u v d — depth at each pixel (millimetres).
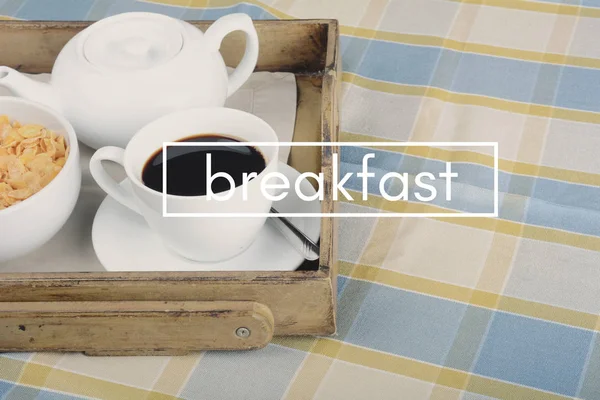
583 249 645
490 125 786
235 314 534
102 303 544
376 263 638
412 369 564
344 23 917
